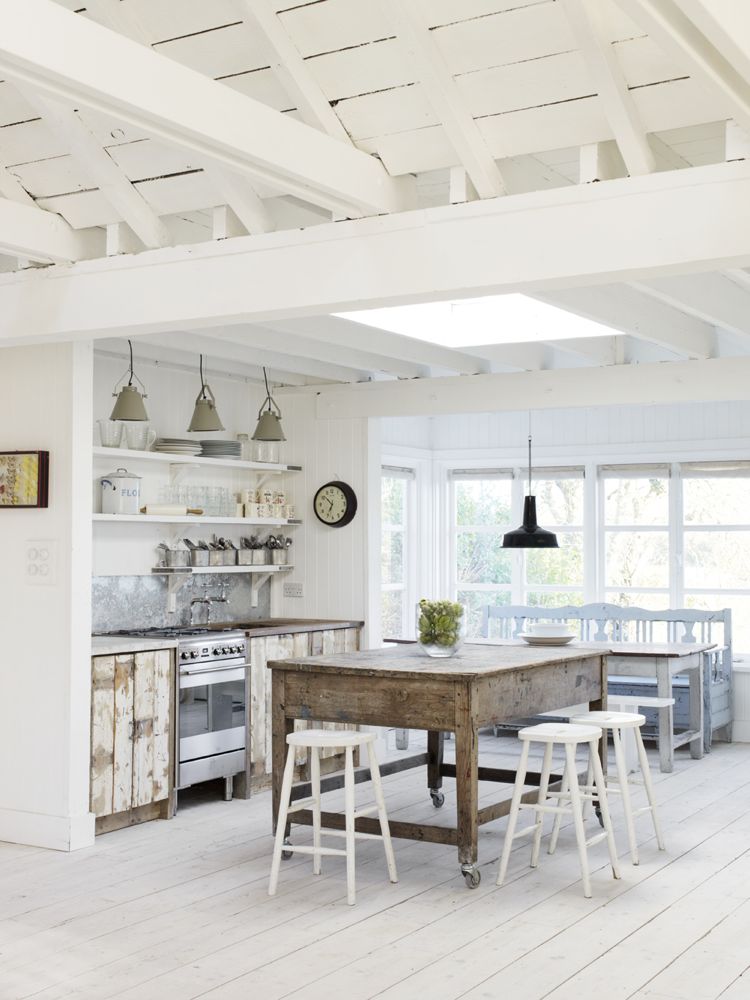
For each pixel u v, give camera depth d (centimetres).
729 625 915
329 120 411
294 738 519
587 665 639
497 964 423
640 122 379
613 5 347
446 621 594
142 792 636
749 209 364
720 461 950
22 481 597
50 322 511
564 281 401
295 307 446
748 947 442
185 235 527
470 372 812
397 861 567
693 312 603
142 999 390
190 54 411
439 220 416
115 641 646
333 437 845
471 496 1062
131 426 723
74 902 498
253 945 443
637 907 491
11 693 605
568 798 592
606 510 1000
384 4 363
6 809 605
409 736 977
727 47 265
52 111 438
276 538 843
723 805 688
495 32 369
